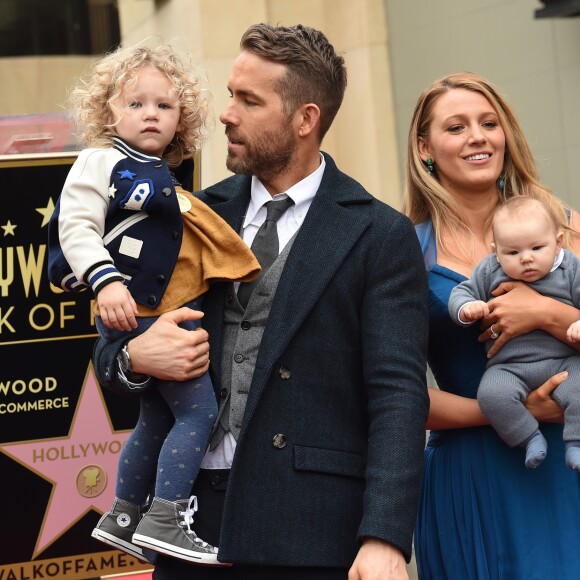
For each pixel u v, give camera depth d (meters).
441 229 4.74
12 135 5.64
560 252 4.52
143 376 3.94
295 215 4.07
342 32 10.73
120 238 3.94
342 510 3.84
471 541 4.50
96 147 4.08
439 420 4.50
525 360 4.41
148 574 5.50
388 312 3.91
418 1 10.30
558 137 9.35
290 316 3.87
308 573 3.80
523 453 4.48
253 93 3.98
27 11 13.62
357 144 10.77
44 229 5.13
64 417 5.14
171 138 4.14
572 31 9.11
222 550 3.75
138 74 4.07
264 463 3.80
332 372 3.90
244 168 4.04
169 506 3.85
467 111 4.67
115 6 13.65
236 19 9.95
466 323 4.41
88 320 5.16
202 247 4.05
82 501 5.14
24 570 5.08
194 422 3.91
